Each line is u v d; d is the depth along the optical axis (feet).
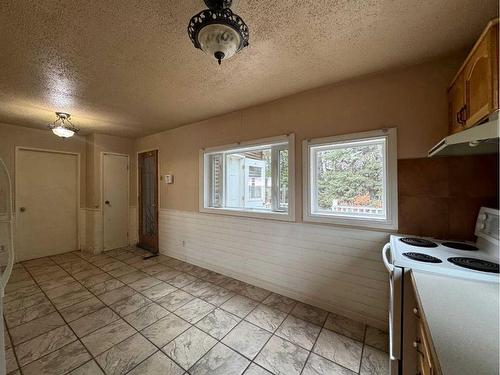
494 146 4.33
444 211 5.60
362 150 7.03
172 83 7.01
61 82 6.87
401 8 4.06
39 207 12.59
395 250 4.68
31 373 4.83
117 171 14.52
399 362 4.06
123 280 9.57
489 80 3.45
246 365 5.10
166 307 7.45
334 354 5.43
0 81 6.75
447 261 4.01
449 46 5.20
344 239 6.98
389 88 6.31
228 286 9.02
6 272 3.18
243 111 9.39
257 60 5.76
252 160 10.39
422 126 5.89
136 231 15.21
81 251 13.83
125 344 5.73
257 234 8.99
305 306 7.54
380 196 6.73
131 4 3.93
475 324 2.36
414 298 3.90
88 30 4.60
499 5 3.81
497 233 4.33
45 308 7.36
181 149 12.09
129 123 11.46
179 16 4.24
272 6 3.99
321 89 7.41
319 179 7.84
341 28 4.59
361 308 6.69
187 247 11.82
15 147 11.71
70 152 13.61
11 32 4.60
